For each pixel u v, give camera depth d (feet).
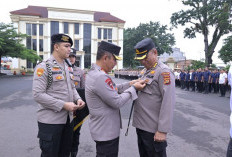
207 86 42.04
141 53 6.58
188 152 11.34
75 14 140.15
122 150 11.44
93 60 145.28
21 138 12.91
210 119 18.61
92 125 6.50
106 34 146.72
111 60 6.43
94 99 6.28
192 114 20.65
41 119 7.09
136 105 7.14
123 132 14.52
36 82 6.79
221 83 36.78
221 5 75.46
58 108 6.86
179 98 33.24
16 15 129.59
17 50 92.68
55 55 7.39
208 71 42.93
